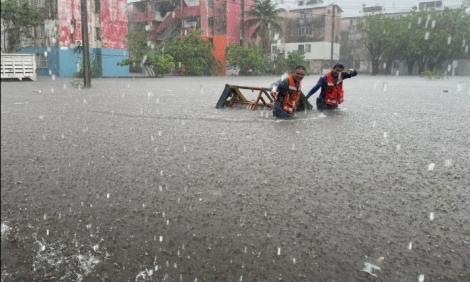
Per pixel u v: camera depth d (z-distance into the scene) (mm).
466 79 35188
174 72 40062
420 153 5445
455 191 3848
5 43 32875
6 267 2568
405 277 2389
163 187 3979
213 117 8797
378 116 9266
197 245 2789
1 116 9047
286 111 8656
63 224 3156
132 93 15688
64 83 22609
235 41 45812
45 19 32906
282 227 3047
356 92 17938
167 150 5562
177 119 8539
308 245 2768
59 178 4305
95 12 34500
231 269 2490
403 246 2750
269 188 3920
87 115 9219
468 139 6512
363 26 51562
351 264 2529
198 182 4121
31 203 3594
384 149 5672
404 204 3504
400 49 49906
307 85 22062
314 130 7188
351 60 56906
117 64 35125
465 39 47000
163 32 47375
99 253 2711
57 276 2467
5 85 20438
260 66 42469
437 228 3027
